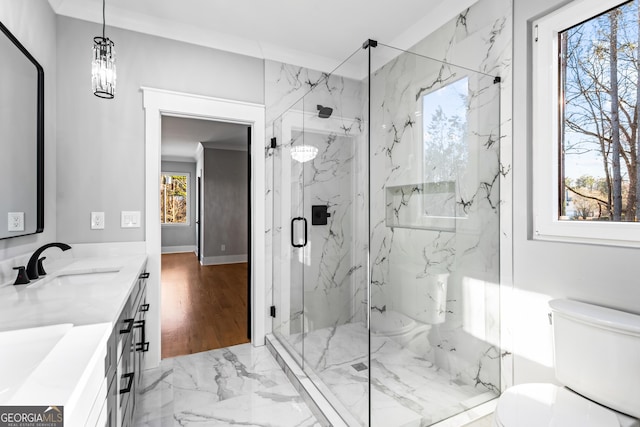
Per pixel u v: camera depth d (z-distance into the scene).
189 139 6.14
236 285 4.96
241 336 2.91
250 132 2.84
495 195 1.90
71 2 2.07
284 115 2.59
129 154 2.26
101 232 2.18
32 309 1.02
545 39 1.65
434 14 2.26
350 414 1.67
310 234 2.17
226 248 7.03
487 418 1.72
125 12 2.21
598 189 1.49
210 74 2.53
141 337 1.85
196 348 2.65
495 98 1.88
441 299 1.80
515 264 1.79
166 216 8.52
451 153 1.84
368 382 1.59
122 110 2.24
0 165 1.38
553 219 1.63
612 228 1.41
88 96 2.15
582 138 1.54
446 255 1.82
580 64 1.55
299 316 2.29
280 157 2.64
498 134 1.88
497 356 1.90
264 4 2.16
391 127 1.71
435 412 1.71
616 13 1.41
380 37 2.58
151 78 2.33
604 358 1.27
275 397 1.94
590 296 1.46
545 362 1.64
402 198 1.73
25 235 1.62
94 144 2.17
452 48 2.16
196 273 5.87
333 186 1.96
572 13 1.54
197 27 2.42
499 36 1.85
